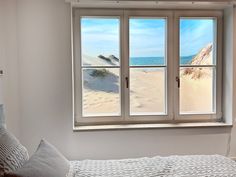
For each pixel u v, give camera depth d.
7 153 1.78
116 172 2.06
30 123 3.23
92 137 3.33
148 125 3.46
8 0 3.11
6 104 3.11
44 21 3.19
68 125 3.28
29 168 1.65
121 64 3.52
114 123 3.55
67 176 1.85
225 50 3.62
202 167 2.12
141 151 3.40
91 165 2.23
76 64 3.46
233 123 3.51
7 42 3.12
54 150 2.06
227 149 3.52
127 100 3.55
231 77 3.51
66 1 3.15
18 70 3.18
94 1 3.18
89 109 3.54
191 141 3.46
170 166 2.17
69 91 3.26
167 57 3.57
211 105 3.69
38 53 3.20
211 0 3.32
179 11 3.56
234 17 3.46
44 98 3.23
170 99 3.61
